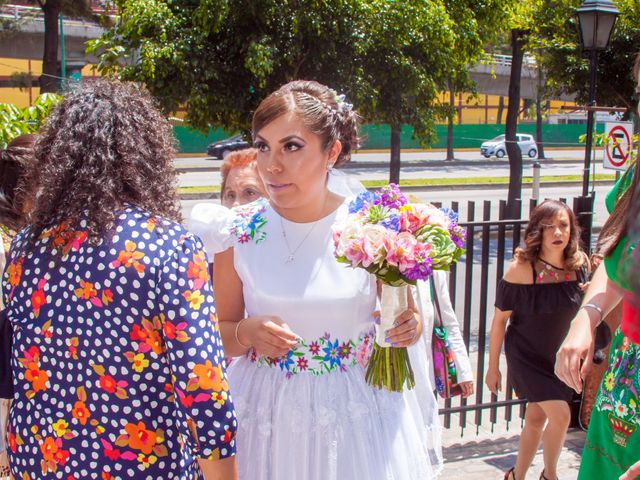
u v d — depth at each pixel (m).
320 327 2.41
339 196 2.58
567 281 3.90
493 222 4.79
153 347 1.74
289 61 8.84
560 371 2.09
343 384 2.42
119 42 9.36
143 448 1.75
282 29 8.98
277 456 2.38
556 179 28.58
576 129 50.16
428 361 2.97
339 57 9.35
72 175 1.77
